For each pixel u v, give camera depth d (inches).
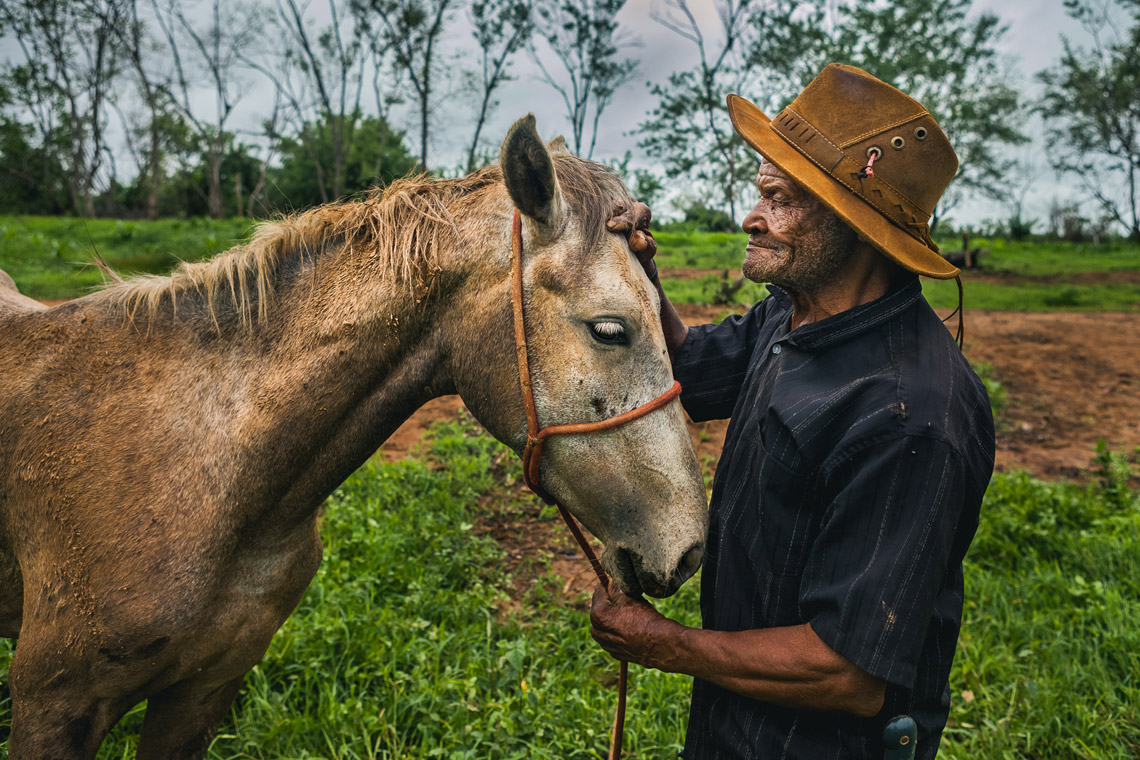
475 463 191.8
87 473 62.3
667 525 57.2
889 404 49.7
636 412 57.7
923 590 47.8
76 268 542.9
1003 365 368.8
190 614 61.9
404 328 64.0
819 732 53.9
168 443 62.9
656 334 59.0
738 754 56.7
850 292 55.8
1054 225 1893.5
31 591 65.7
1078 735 107.3
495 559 150.6
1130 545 160.9
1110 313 554.3
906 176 51.5
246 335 65.6
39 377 66.5
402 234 63.8
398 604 127.9
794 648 50.2
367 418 65.7
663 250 864.9
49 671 63.6
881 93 51.9
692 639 54.8
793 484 53.4
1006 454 247.0
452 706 101.3
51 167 1947.6
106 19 1606.8
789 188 54.2
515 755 93.4
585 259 58.0
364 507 158.2
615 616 59.2
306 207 71.6
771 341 64.4
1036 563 154.2
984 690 114.0
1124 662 121.1
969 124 1155.3
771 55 1141.1
